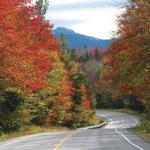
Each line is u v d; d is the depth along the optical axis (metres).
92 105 147.12
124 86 42.78
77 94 97.19
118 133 47.91
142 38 34.41
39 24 42.78
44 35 45.44
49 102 72.38
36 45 42.41
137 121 132.00
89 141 33.69
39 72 41.91
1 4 36.44
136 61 36.06
